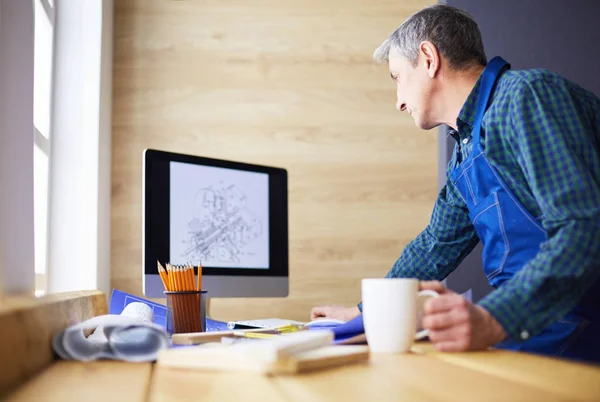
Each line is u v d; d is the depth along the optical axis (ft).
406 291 3.04
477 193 4.70
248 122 9.17
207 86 9.13
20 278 3.84
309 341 2.67
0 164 3.73
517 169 4.42
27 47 3.90
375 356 2.93
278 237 7.48
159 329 2.84
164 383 2.19
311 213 9.20
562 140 3.83
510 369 2.43
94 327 2.89
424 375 2.31
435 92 5.25
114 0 9.04
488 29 9.64
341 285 9.14
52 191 7.34
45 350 2.73
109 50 8.48
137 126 8.93
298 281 9.09
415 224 9.34
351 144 9.33
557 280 3.25
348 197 9.27
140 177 8.85
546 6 9.73
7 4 3.86
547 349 4.12
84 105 7.48
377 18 9.51
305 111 9.29
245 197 7.21
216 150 9.07
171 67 9.09
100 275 7.70
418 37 5.16
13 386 2.16
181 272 4.40
